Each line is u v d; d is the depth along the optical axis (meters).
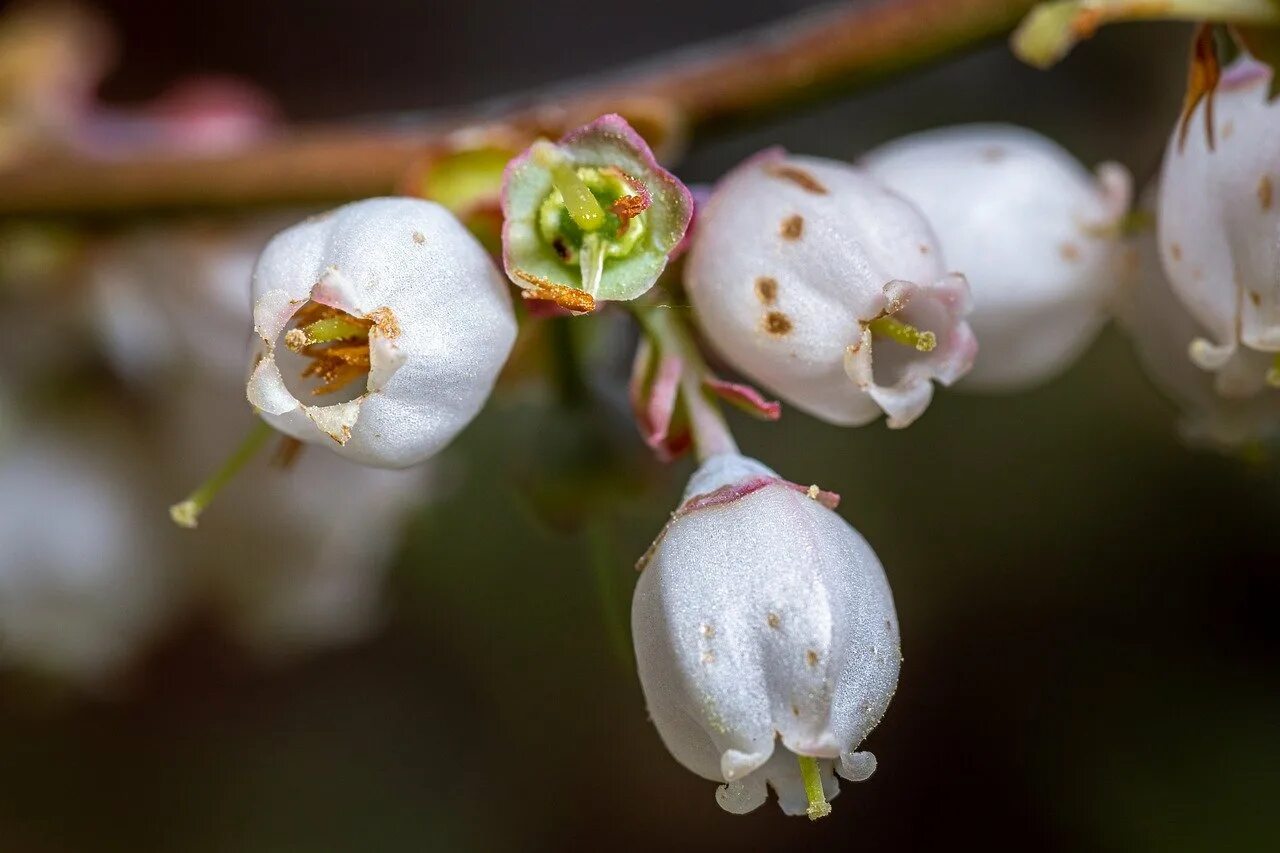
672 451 0.11
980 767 0.19
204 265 0.14
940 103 0.21
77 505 0.14
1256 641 0.19
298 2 0.24
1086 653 0.19
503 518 0.18
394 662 0.19
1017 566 0.19
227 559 0.14
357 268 0.11
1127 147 0.21
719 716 0.11
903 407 0.11
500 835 0.19
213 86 0.14
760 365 0.11
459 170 0.12
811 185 0.11
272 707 0.19
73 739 0.18
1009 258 0.12
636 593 0.11
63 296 0.14
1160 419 0.19
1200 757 0.18
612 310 0.11
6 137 0.13
